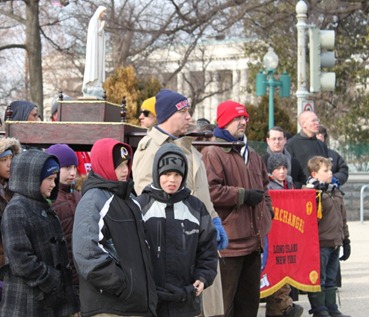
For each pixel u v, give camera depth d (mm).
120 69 27094
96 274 6062
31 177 6555
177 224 6707
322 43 16281
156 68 48688
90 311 6195
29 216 6520
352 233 21562
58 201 7805
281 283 10461
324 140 15086
